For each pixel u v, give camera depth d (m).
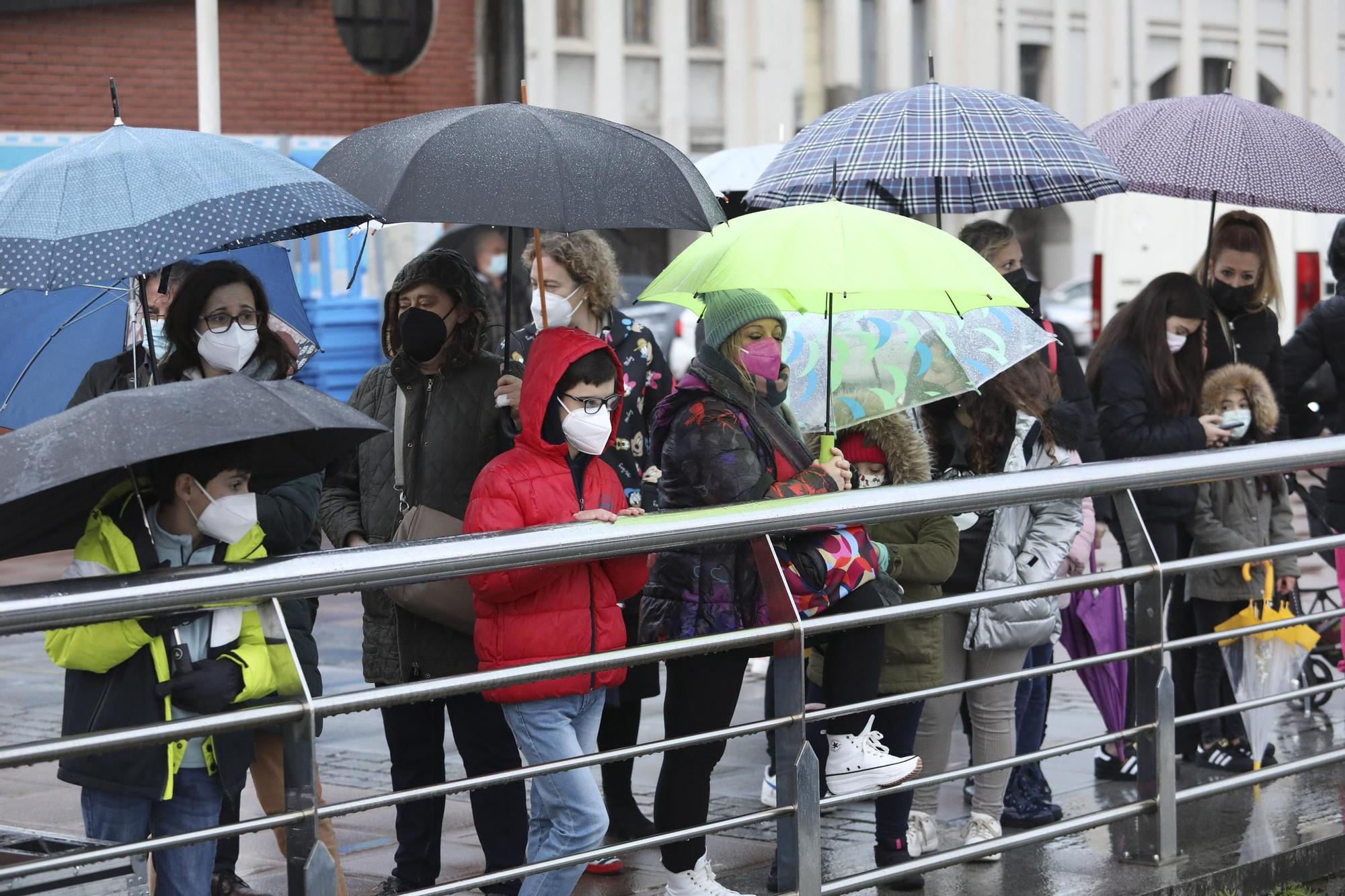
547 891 5.18
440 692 4.43
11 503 3.95
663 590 5.54
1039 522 6.59
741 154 10.69
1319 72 36.50
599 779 8.01
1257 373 8.15
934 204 8.21
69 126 21.39
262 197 4.66
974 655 6.66
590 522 4.68
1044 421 6.77
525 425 5.13
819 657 6.53
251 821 4.12
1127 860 6.45
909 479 6.34
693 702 5.50
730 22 28.67
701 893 5.56
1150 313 7.98
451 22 24.67
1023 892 6.04
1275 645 7.84
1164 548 8.05
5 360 6.14
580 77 26.62
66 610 3.73
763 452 5.66
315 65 23.31
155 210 4.56
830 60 30.11
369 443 6.00
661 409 5.73
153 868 4.66
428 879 5.98
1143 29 34.56
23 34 20.97
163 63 21.95
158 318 5.84
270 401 4.18
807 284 5.62
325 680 10.36
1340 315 9.33
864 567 5.62
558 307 6.32
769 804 7.46
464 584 5.55
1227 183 7.93
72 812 7.36
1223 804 7.39
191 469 4.30
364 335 20.06
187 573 3.94
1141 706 6.38
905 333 6.45
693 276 5.90
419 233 20.83
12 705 9.68
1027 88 33.72
